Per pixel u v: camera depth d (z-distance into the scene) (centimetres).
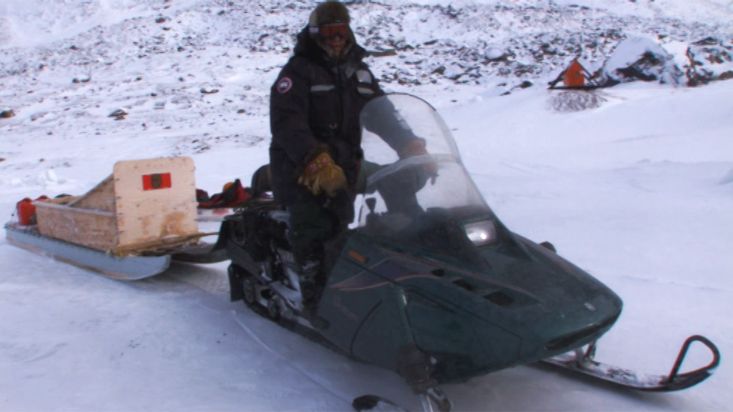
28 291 455
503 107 1650
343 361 337
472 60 2744
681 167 855
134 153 1519
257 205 408
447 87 2383
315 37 315
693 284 421
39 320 399
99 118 2131
